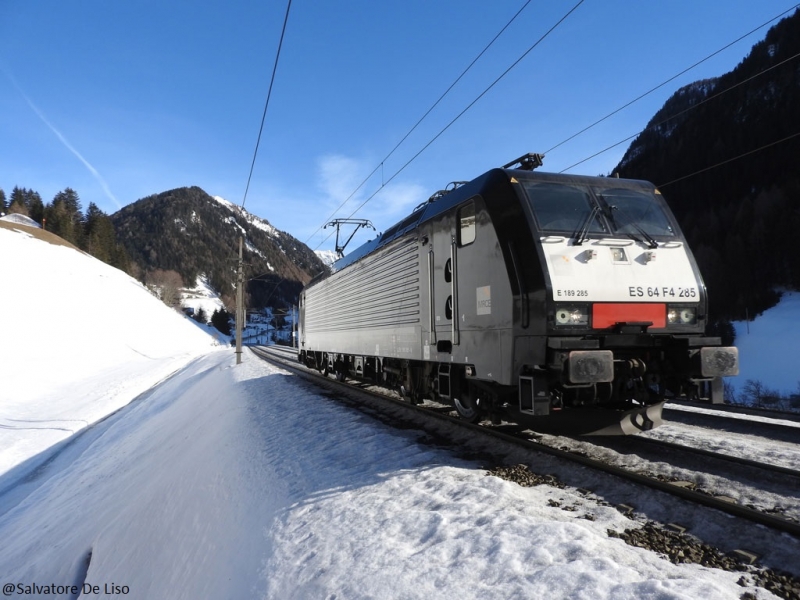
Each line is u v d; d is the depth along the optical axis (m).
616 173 6.76
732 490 4.50
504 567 3.15
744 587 2.87
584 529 3.47
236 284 29.23
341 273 13.98
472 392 7.25
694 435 6.76
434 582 3.18
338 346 14.11
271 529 4.91
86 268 80.19
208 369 30.48
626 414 5.68
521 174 6.16
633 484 4.50
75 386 39.84
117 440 20.27
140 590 6.07
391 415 9.08
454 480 4.92
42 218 117.44
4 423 27.42
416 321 8.48
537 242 5.56
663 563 3.09
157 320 78.19
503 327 5.91
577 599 2.70
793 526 3.41
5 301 55.00
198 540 6.05
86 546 9.26
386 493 4.91
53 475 18.92
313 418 9.35
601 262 5.64
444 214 7.42
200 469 8.54
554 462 5.32
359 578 3.49
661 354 5.94
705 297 5.96
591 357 5.06
